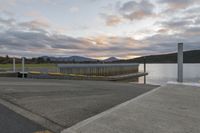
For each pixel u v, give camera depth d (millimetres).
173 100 6148
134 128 4023
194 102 5859
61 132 4078
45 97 8133
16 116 5270
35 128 4336
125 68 54531
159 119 4516
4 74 24562
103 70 44938
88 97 8367
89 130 4004
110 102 7258
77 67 37781
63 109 6086
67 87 11977
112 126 4164
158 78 43781
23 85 12438
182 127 4027
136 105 5715
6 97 8039
